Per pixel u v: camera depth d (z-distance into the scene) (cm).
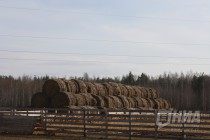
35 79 11219
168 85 10288
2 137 1939
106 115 1917
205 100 8219
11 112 2142
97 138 1878
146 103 4097
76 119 1984
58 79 2925
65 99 2795
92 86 3212
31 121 2073
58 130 2030
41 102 2891
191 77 10562
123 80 11775
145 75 11500
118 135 1861
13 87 9444
